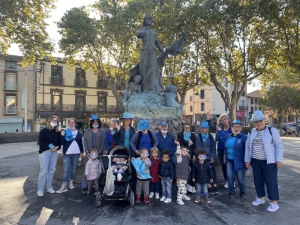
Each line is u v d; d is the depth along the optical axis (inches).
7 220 158.9
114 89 965.2
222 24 676.7
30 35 705.0
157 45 336.5
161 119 293.4
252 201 195.8
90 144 223.9
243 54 761.0
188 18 689.0
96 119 223.1
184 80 930.1
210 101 1692.9
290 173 291.9
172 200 197.2
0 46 765.9
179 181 192.4
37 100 1199.6
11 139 819.4
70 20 761.0
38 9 691.4
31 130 1184.2
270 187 177.5
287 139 959.6
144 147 205.8
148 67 323.3
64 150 223.0
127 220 157.9
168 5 727.7
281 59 767.7
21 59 1166.3
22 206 183.6
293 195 209.5
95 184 209.6
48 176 217.2
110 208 179.6
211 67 828.0
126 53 843.4
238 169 203.3
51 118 215.6
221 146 237.8
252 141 191.5
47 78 1226.6
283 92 1241.4
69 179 245.0
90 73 1353.3
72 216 165.2
